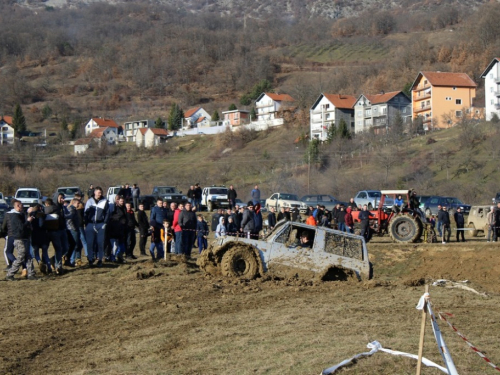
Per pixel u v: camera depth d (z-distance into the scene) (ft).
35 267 62.23
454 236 105.40
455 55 449.06
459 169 201.36
